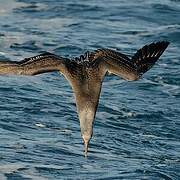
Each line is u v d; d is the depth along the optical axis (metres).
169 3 30.03
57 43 24.19
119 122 17.23
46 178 12.85
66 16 28.03
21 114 17.00
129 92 19.77
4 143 14.68
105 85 20.25
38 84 19.80
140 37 25.48
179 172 14.00
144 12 28.72
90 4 29.59
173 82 20.66
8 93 18.72
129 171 13.65
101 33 25.78
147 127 17.02
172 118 17.80
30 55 22.89
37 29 26.08
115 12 28.62
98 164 13.91
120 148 15.30
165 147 15.73
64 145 14.92
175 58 22.78
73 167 13.56
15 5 29.30
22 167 13.30
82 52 23.36
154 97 19.47
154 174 13.64
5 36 24.95
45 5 29.31
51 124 16.47
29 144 14.74
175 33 25.78
